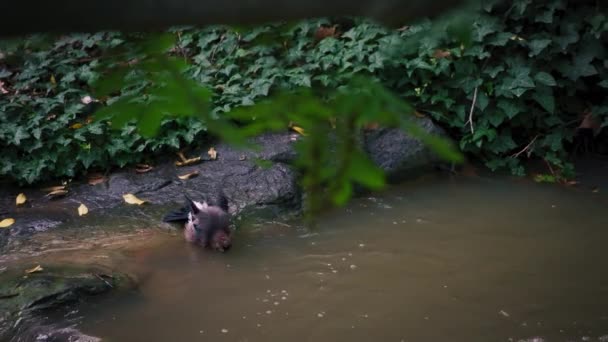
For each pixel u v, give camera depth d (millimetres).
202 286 5430
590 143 8508
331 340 4691
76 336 4605
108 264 5617
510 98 7961
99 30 624
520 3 7914
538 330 4770
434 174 7805
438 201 7137
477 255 5961
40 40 815
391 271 5684
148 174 7359
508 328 4805
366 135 7645
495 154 8180
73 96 7805
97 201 6863
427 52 7855
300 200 6934
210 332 4785
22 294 4977
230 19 630
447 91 8062
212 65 8008
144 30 638
